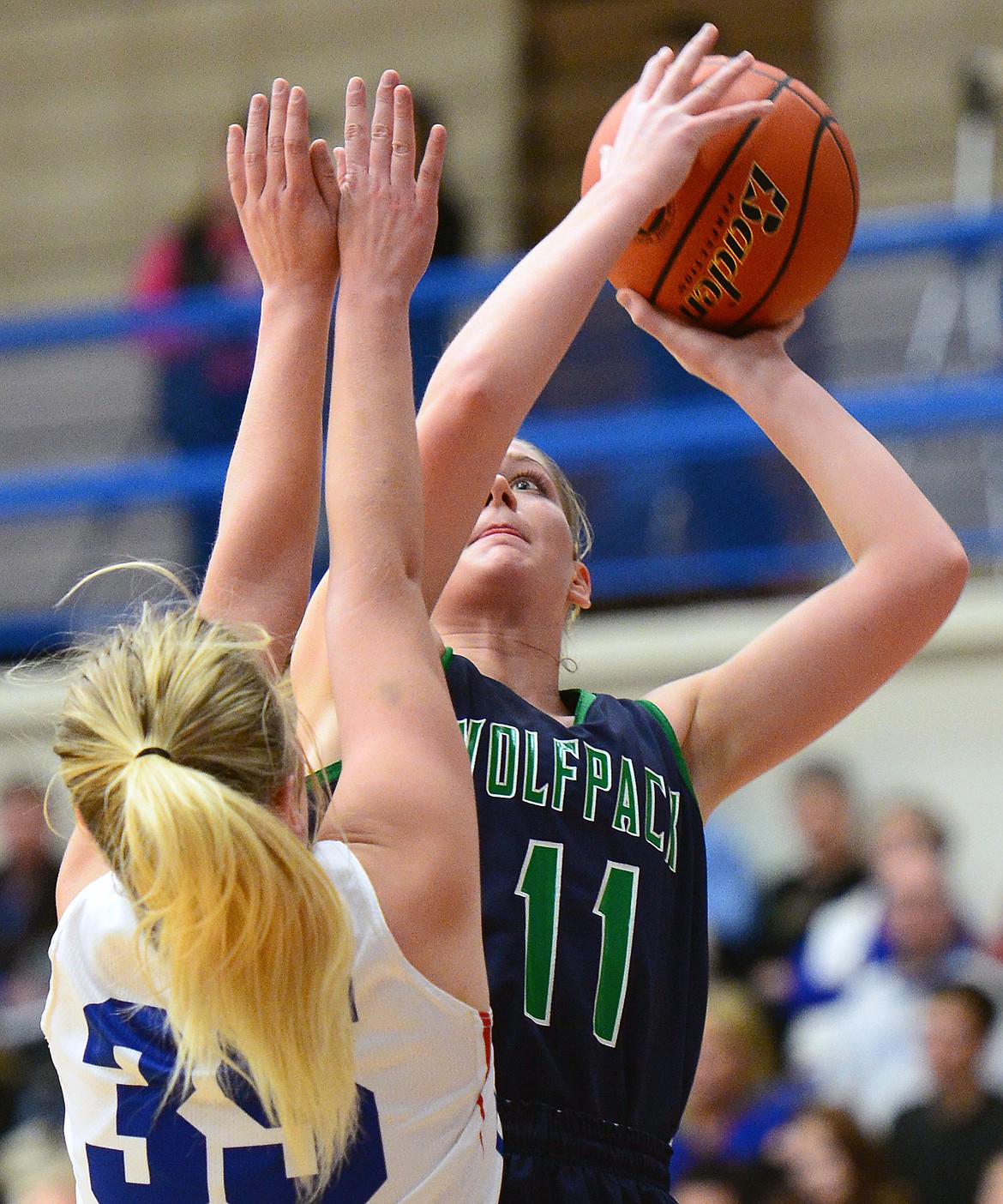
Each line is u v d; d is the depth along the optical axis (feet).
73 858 13.29
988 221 48.75
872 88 70.74
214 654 12.21
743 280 16.84
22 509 55.31
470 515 14.11
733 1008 38.22
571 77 73.87
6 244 76.48
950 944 39.37
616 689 50.90
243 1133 11.71
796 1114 36.45
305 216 14.34
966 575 16.21
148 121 76.23
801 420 16.70
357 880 11.80
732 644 50.06
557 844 14.37
